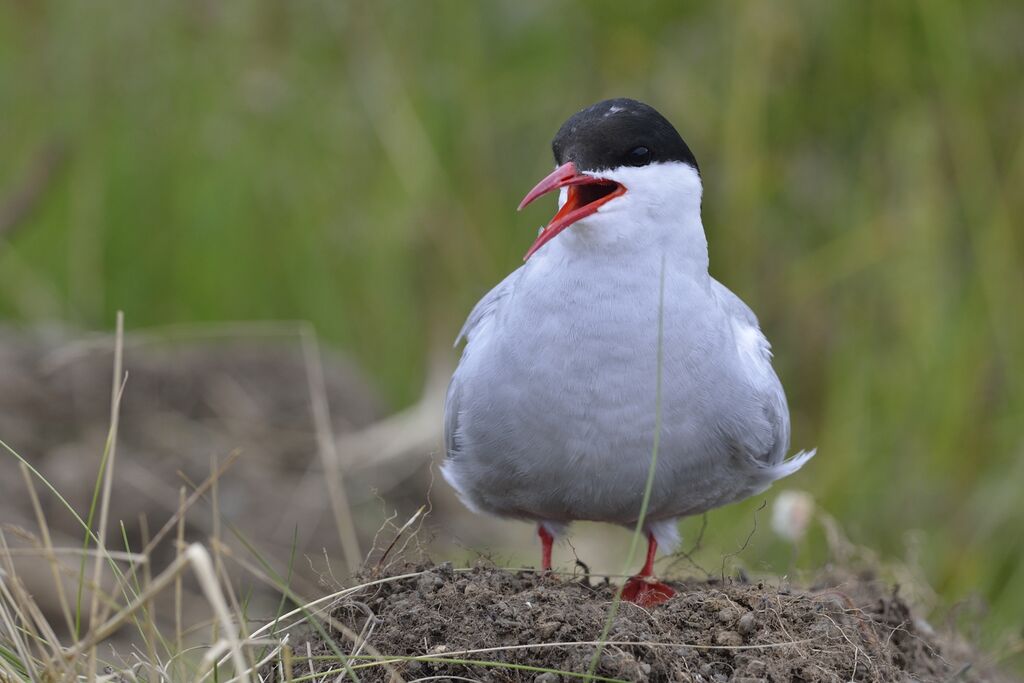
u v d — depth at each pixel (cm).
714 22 1323
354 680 586
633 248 686
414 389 1360
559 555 1164
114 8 1347
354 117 1354
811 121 1317
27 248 1356
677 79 1315
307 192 1349
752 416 718
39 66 1376
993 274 1221
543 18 1349
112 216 1349
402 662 613
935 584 1134
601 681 591
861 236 1263
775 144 1309
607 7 1343
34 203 1340
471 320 799
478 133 1356
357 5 1350
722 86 1311
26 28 1380
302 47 1356
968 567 1132
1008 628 993
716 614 639
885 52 1288
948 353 1209
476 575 670
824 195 1309
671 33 1340
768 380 748
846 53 1294
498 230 1352
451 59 1359
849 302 1272
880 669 629
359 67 1359
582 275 688
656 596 699
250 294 1345
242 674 513
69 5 1359
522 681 604
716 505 769
